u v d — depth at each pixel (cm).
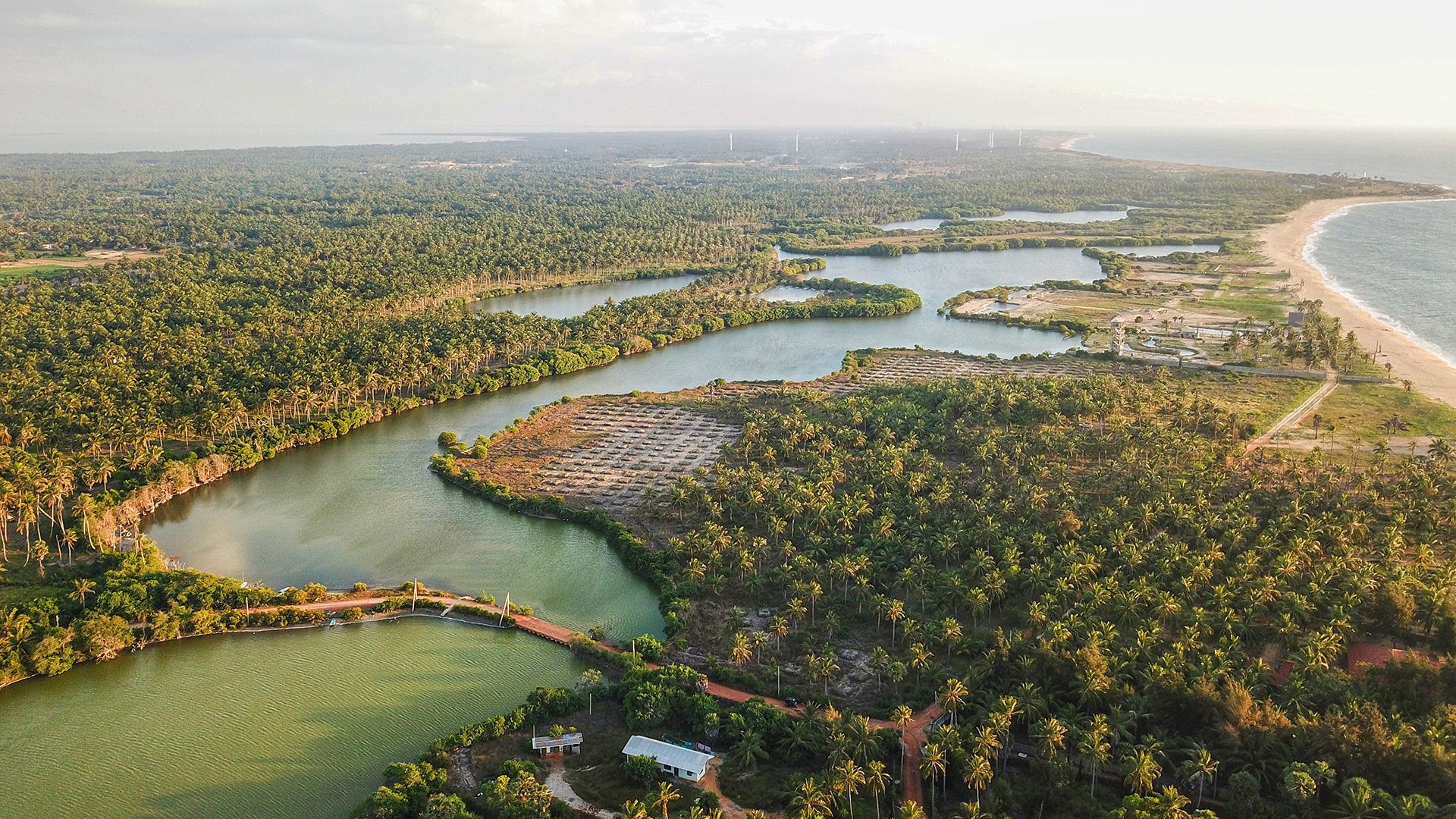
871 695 17788
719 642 19812
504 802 14775
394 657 19800
